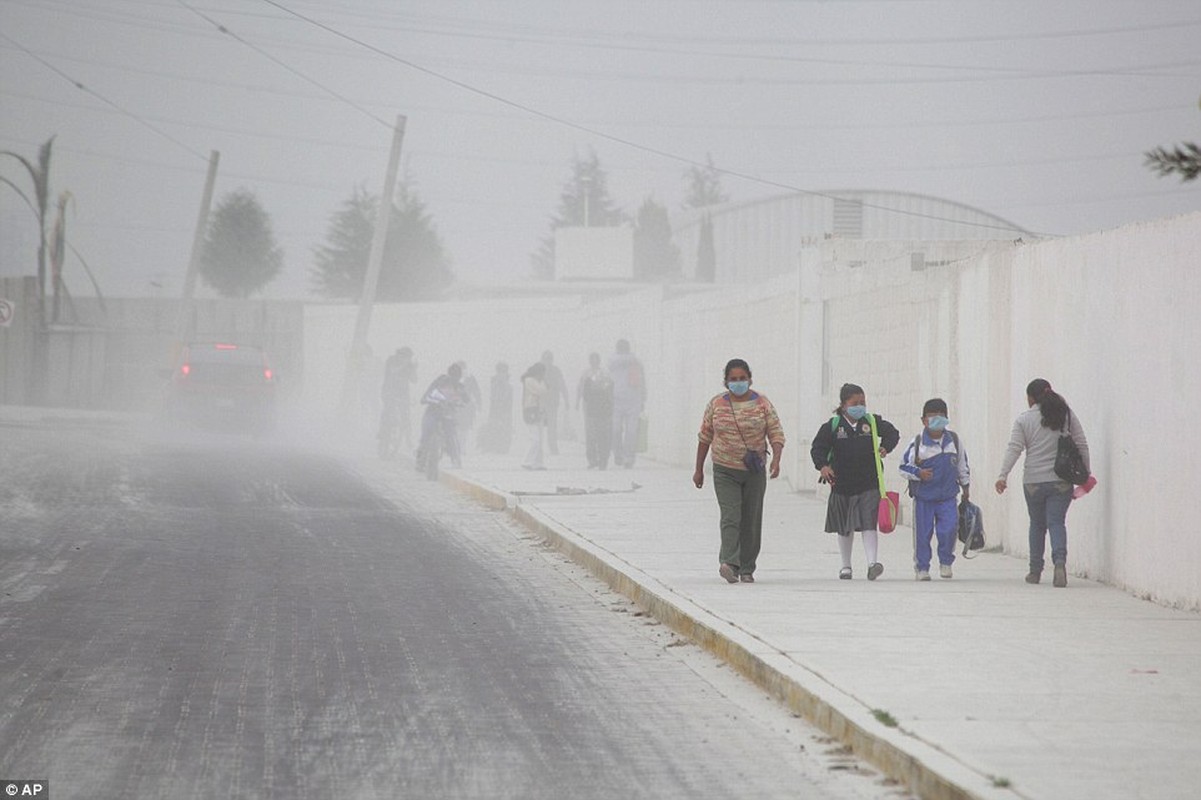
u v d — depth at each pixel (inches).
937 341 1865.2
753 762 758.5
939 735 747.4
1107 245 1391.5
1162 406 1261.1
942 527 1396.4
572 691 932.6
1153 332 1283.2
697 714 871.7
